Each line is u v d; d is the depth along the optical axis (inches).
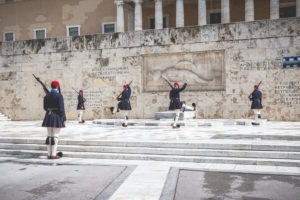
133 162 301.9
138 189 206.1
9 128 581.0
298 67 690.8
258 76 721.0
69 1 1229.1
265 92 715.4
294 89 693.9
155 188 208.2
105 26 1189.1
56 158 322.0
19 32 1278.3
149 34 804.6
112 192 199.5
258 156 295.1
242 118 730.2
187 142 333.7
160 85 798.5
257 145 307.3
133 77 814.5
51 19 1246.3
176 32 784.3
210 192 199.9
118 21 994.7
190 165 283.4
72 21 1223.5
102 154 326.3
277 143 316.5
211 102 756.0
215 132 446.0
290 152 291.0
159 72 799.7
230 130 475.5
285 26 702.5
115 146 351.6
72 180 232.2
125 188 208.7
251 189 204.8
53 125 305.4
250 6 869.2
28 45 899.4
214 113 753.0
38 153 343.3
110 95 831.7
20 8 1279.5
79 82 856.3
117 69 826.8
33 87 895.1
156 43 798.5
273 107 708.7
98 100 840.9
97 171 262.1
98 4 1197.7
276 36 708.0
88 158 327.6
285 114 700.7
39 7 1261.1
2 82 919.7
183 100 776.3
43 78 885.2
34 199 187.3
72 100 861.2
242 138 369.4
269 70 713.0
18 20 1279.5
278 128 501.7
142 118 805.2
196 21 1086.4
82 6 1214.3
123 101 567.8
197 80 772.0
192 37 771.4
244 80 730.8
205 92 761.0
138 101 809.5
